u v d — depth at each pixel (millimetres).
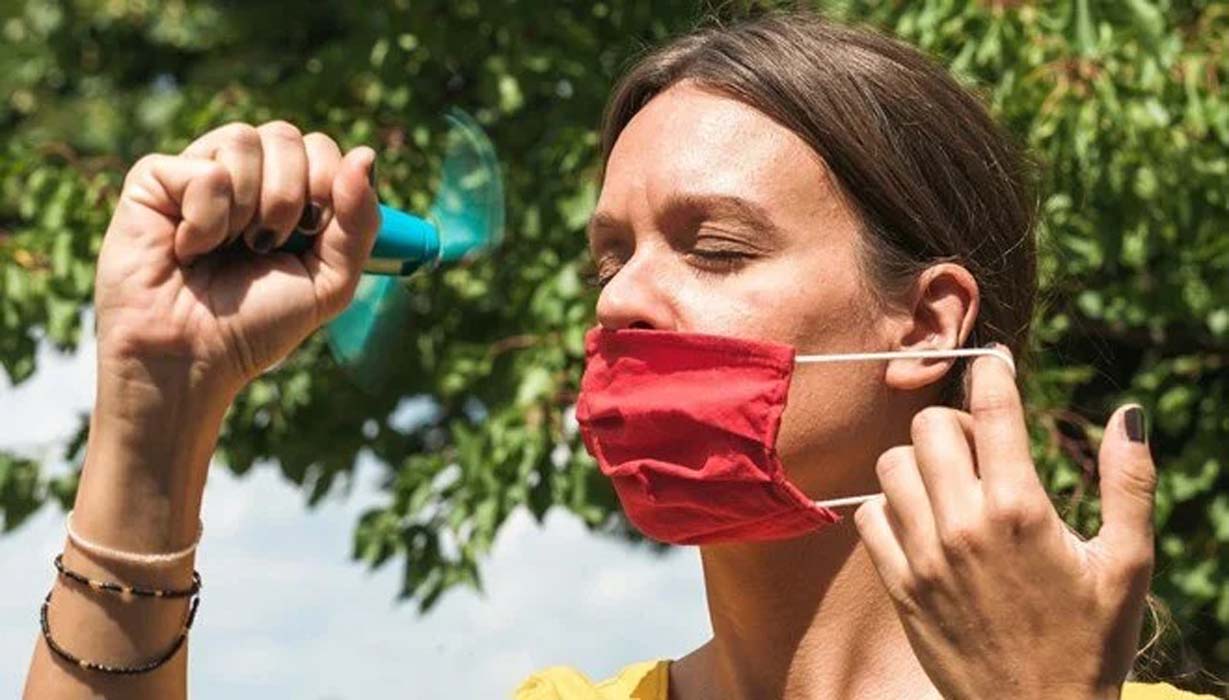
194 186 2471
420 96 6934
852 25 2918
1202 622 6594
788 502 2688
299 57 8438
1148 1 6145
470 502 6535
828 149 2787
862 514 2498
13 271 6723
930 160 2869
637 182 2803
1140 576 2406
